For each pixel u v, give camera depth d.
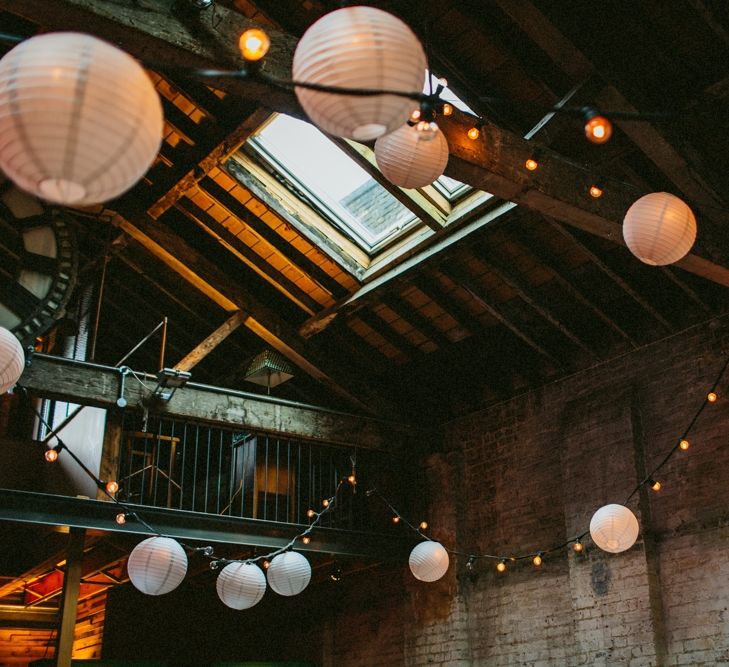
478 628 8.76
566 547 8.16
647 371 8.05
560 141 7.03
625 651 7.29
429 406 10.13
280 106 5.09
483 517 9.11
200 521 7.91
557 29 5.82
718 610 6.91
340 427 9.12
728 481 7.16
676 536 7.37
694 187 6.41
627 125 6.11
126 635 10.67
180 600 11.14
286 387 10.64
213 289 9.05
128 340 10.59
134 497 10.27
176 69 3.16
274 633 10.95
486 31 6.48
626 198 6.28
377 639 9.68
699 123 6.44
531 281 8.40
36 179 2.42
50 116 2.26
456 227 7.96
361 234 8.84
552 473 8.56
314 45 2.94
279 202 8.45
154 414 8.02
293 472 10.09
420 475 9.65
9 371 4.62
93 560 9.39
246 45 3.18
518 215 7.45
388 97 2.96
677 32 6.03
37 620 11.12
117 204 8.59
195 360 8.78
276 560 6.98
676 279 7.50
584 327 8.62
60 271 7.62
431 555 7.40
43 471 8.50
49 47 2.32
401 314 9.14
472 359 9.35
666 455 7.66
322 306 9.31
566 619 7.98
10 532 9.23
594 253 7.68
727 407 7.34
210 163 7.93
